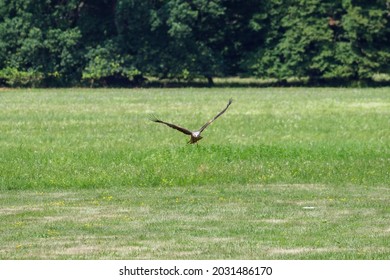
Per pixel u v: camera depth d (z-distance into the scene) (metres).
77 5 112.12
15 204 33.66
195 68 113.56
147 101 84.75
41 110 73.88
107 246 27.16
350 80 115.94
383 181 38.44
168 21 109.88
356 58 113.19
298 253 26.20
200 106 78.81
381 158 44.12
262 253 26.22
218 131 58.66
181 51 113.06
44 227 29.73
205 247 27.00
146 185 37.47
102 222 30.48
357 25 111.25
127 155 44.28
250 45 118.38
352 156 44.59
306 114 70.25
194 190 36.41
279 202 34.00
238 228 29.50
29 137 54.66
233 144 51.06
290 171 39.84
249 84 118.38
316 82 117.81
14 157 44.31
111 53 111.31
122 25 111.56
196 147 46.06
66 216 31.48
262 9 114.88
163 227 29.69
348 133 57.69
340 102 83.06
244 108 76.19
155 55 112.38
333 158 43.88
